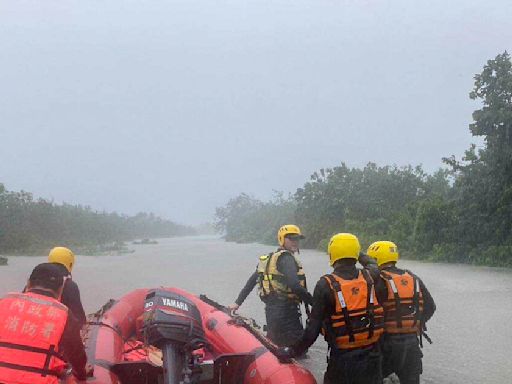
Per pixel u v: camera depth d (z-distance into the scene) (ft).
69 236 120.78
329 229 90.38
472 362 23.06
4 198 112.57
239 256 81.15
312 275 49.88
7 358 10.27
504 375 21.26
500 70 56.75
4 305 10.79
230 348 17.37
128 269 62.03
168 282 49.32
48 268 11.68
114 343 17.62
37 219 115.34
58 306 11.03
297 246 21.29
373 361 13.37
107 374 14.39
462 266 56.39
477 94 58.39
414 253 65.05
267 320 21.13
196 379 15.25
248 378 15.10
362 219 88.48
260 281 21.38
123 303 22.24
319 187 97.45
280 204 156.66
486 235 59.11
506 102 56.70
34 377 10.28
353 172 95.86
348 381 13.29
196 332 15.70
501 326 29.09
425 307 15.61
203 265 66.13
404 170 93.15
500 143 57.11
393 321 14.92
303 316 34.01
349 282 13.38
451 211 63.67
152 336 15.38
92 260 77.77
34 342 10.46
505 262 55.47
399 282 15.11
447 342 26.25
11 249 95.50
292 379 13.85
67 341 10.93
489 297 37.27
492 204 57.77
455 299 36.88
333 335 13.41
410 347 14.87
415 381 15.03
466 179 60.44
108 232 150.20
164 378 14.37
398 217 76.84
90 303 38.32
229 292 42.83
